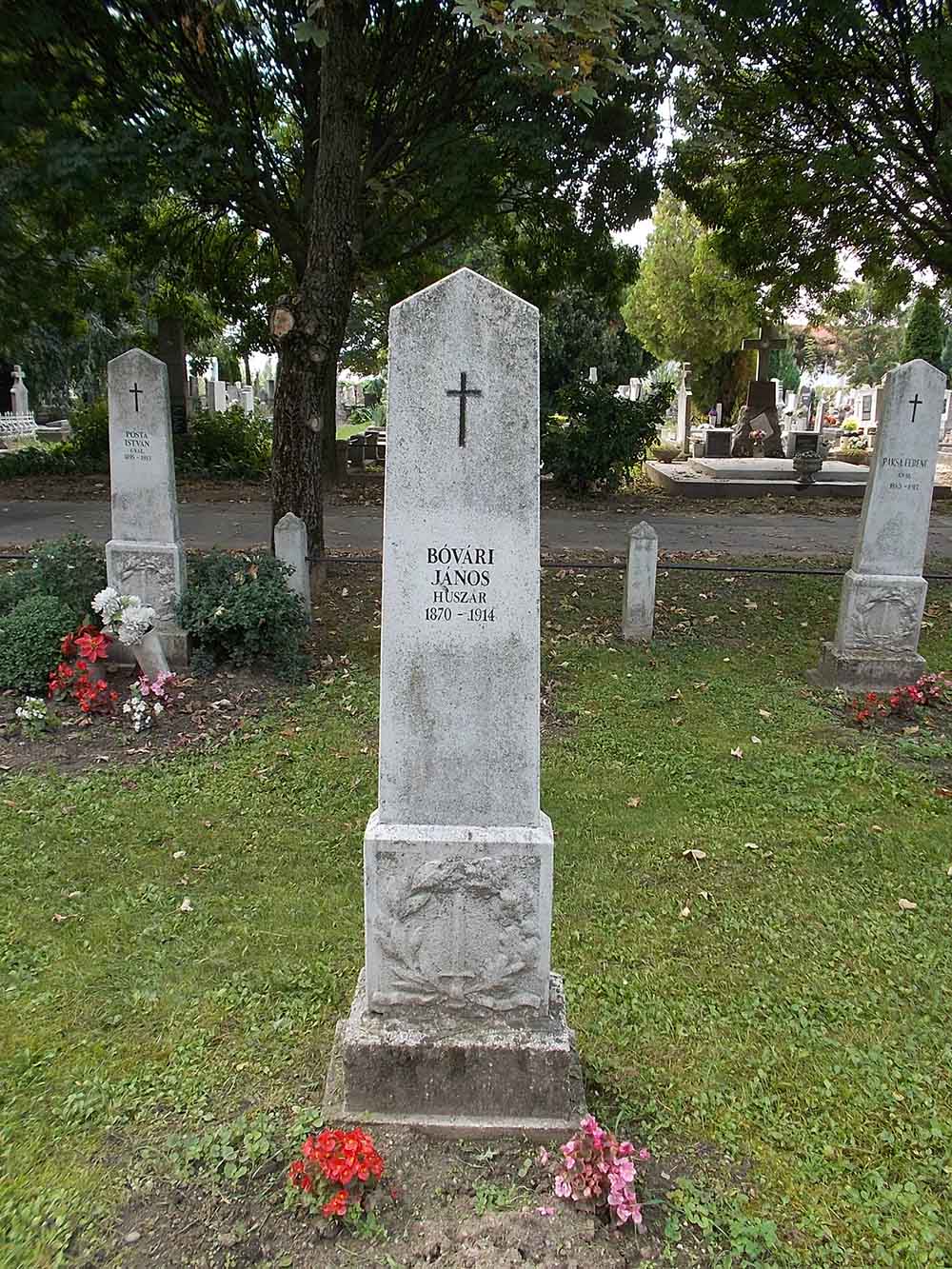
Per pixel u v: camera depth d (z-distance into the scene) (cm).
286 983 415
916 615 840
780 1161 324
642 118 1213
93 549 911
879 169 1312
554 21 699
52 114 1071
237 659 834
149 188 1120
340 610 1048
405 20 1221
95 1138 325
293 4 1181
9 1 981
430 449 316
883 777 662
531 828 332
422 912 332
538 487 318
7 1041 373
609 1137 299
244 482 2062
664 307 3516
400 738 330
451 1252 280
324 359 1041
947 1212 305
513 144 1138
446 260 1966
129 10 1094
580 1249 282
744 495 2028
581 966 437
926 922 482
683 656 932
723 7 1144
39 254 1677
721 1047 382
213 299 1925
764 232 1555
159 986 412
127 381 808
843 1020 403
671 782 648
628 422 1925
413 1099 331
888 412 805
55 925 457
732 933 469
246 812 588
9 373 3391
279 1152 317
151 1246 283
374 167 1337
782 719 771
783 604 1132
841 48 1230
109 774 638
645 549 954
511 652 324
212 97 1227
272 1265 277
